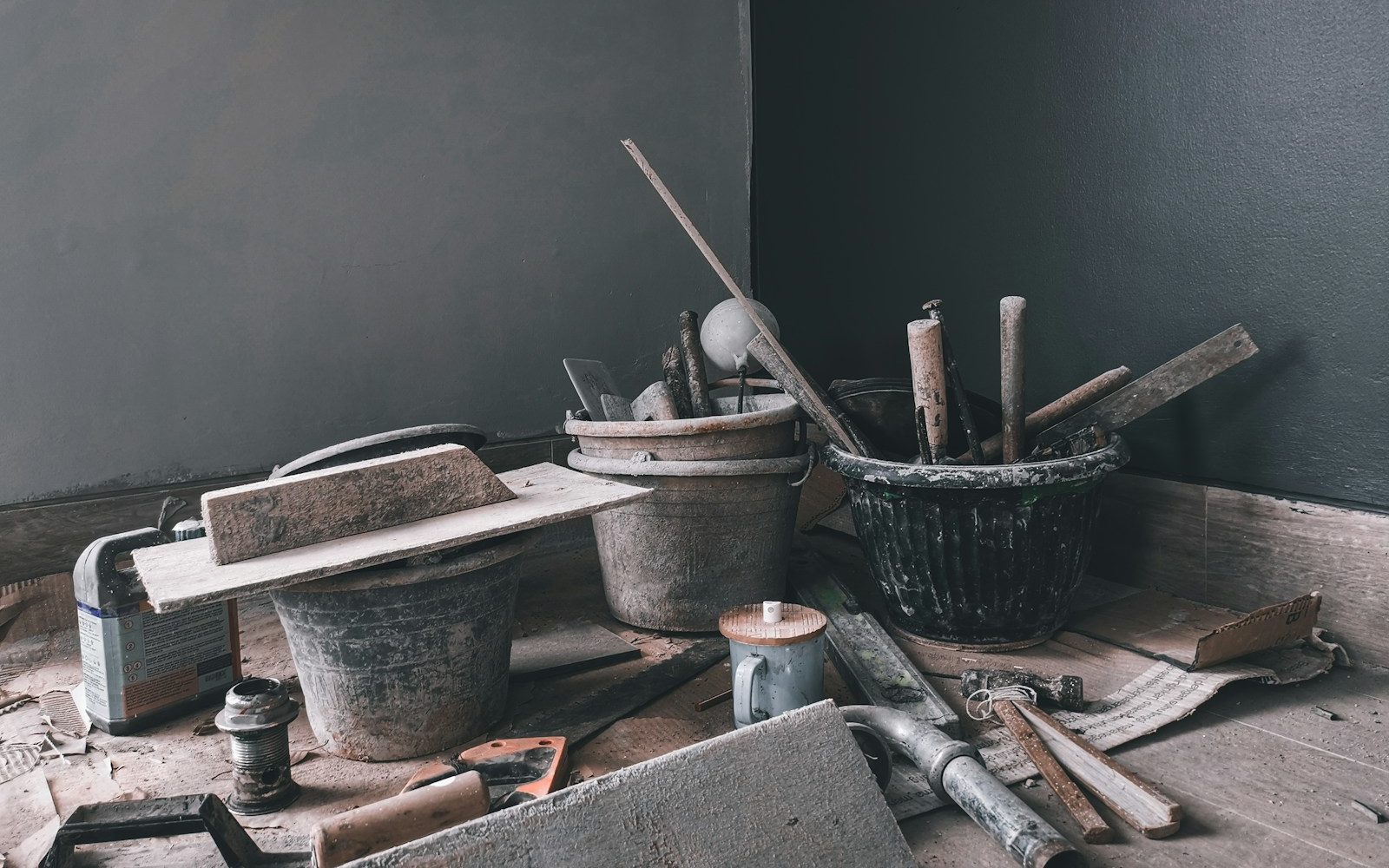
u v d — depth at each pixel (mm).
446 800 1646
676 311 4285
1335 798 1959
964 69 3443
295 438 3475
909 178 3699
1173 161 2891
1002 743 2215
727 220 4402
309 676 2248
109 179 3062
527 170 3842
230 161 3254
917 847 1850
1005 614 2682
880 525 2738
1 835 1934
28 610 2986
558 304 3973
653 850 1494
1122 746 2195
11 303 2955
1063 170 3186
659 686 2602
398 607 2145
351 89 3445
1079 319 3213
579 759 2225
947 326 3641
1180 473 3016
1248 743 2193
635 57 4051
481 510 2311
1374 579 2537
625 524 2961
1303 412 2688
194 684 2518
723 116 4328
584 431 2951
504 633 2381
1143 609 2930
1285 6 2594
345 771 2225
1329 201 2562
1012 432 2738
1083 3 3062
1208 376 2639
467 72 3670
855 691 2506
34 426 3025
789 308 4352
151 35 3082
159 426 3225
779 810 1608
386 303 3594
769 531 2996
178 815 1707
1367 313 2521
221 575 1930
